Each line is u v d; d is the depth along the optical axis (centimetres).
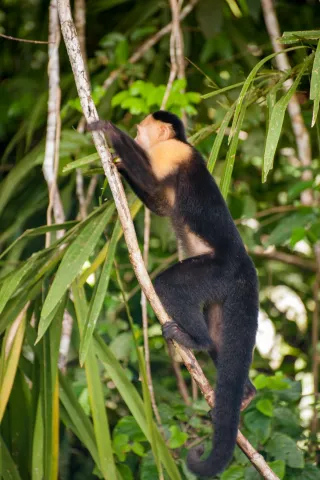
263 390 1031
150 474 988
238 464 973
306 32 831
